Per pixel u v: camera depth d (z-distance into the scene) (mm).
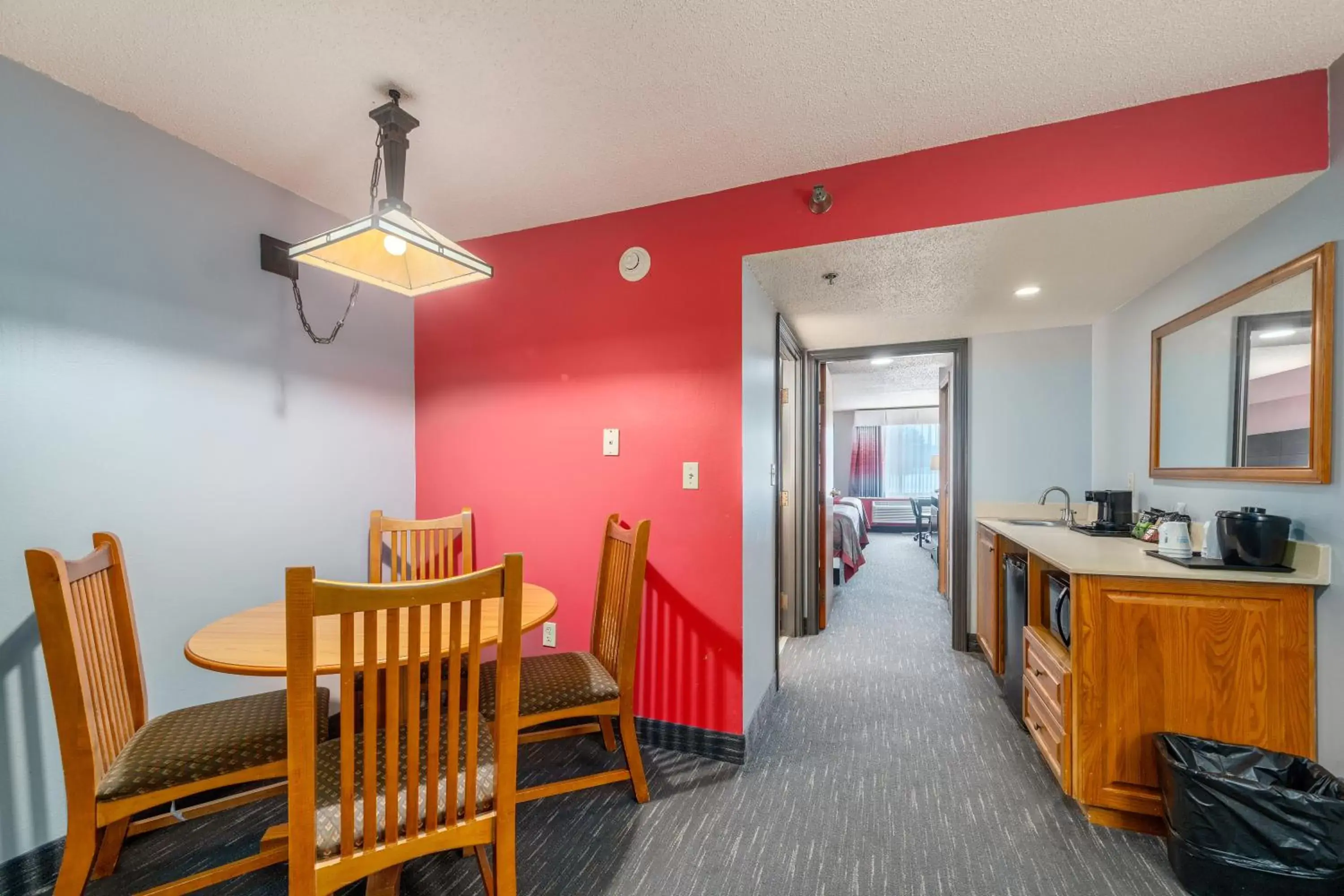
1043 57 1462
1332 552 1530
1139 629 1674
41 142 1561
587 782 1752
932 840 1656
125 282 1739
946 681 2932
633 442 2324
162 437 1830
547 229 2490
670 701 2238
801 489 3699
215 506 1977
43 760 1544
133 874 1529
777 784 1972
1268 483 1790
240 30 1380
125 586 1513
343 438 2449
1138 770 1671
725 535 2174
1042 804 1839
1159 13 1308
